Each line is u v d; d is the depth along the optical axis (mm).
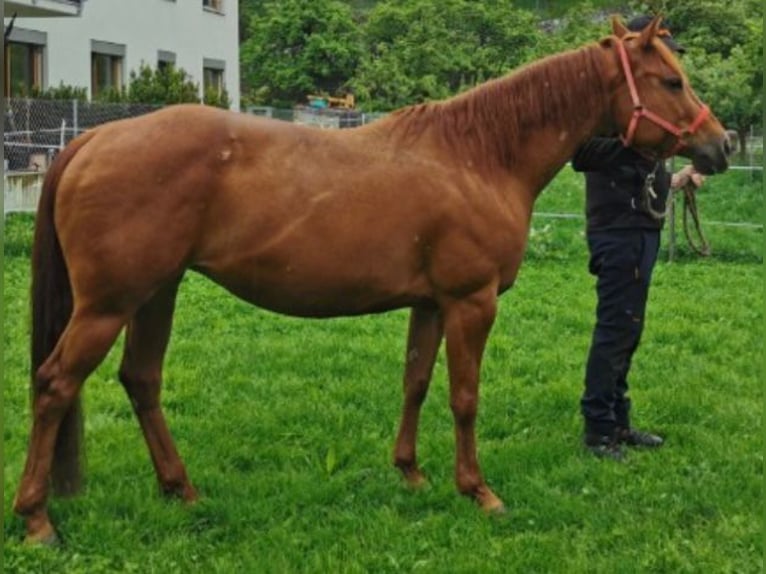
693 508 4473
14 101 15656
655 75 4414
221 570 3770
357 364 7012
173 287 4176
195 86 21734
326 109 31297
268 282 3982
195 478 4695
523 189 4340
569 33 30141
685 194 6586
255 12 50562
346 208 3973
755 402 6223
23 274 10320
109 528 4062
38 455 3902
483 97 4285
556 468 4941
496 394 6312
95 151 3801
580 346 7746
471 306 4188
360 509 4422
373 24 39312
